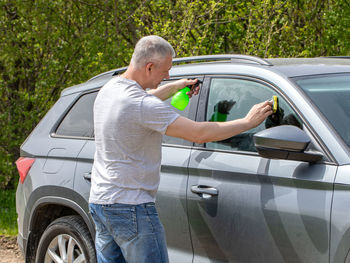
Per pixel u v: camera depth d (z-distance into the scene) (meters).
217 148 3.87
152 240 3.42
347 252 3.07
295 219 3.32
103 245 3.61
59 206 5.00
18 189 5.18
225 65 4.07
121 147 3.36
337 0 9.44
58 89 10.88
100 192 3.44
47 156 4.87
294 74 3.73
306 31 9.66
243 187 3.61
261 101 3.74
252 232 3.54
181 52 8.34
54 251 4.79
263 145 3.27
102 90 3.47
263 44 8.41
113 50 10.15
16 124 10.60
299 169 3.37
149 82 3.40
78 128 4.82
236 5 9.22
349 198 3.11
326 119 3.40
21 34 10.15
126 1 10.61
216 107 3.98
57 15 10.21
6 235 7.74
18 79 11.05
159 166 3.47
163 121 3.28
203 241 3.82
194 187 3.83
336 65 4.01
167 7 9.20
